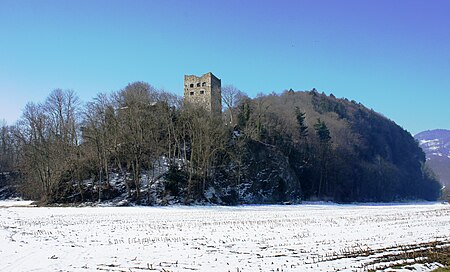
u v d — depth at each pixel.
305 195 102.19
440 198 174.75
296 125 115.94
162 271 17.27
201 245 23.92
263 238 26.75
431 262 18.33
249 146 90.00
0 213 49.03
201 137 76.00
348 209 65.19
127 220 40.62
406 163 171.25
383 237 26.88
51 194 71.00
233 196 78.69
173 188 72.81
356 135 143.75
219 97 109.94
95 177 74.19
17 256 20.55
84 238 27.02
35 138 79.94
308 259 19.39
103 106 76.88
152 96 96.00
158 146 76.38
